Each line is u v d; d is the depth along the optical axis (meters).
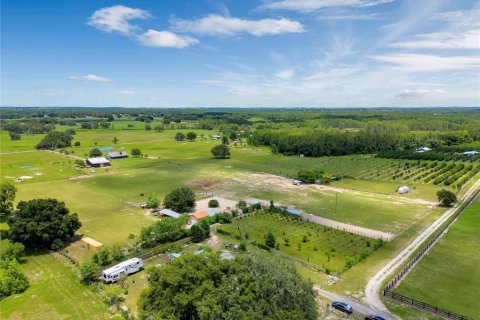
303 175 150.25
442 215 104.56
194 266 47.78
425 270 68.94
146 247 81.25
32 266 73.50
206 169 180.25
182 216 90.19
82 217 104.06
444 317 53.62
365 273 68.31
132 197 125.94
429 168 174.25
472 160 185.12
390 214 107.06
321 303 57.44
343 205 116.88
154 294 47.03
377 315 53.84
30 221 79.38
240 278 45.09
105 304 58.50
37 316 55.16
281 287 43.94
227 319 40.19
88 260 74.50
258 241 85.75
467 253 76.44
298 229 94.44
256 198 125.44
